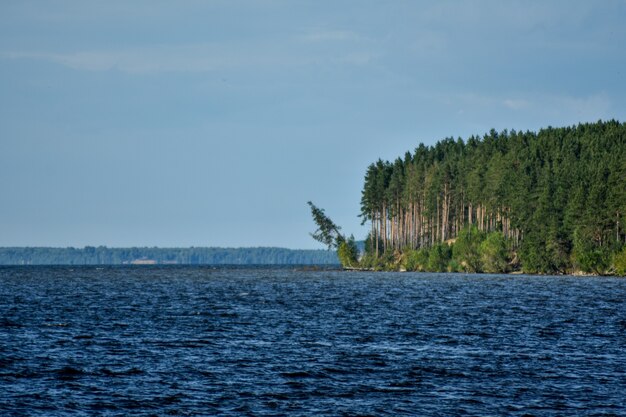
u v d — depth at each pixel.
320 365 75.12
